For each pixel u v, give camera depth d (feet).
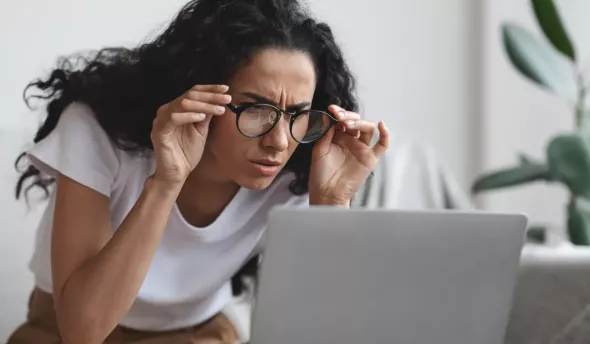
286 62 3.38
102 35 6.85
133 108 3.77
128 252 3.28
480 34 9.12
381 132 3.95
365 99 8.41
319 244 2.52
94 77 3.85
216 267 4.10
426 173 6.61
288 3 3.61
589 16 8.30
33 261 4.20
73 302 3.29
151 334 4.20
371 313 2.69
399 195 6.24
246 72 3.36
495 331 2.87
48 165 3.65
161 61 3.71
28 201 4.69
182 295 4.02
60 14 6.66
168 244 3.94
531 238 7.62
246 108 3.34
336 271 2.58
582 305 3.15
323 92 3.87
